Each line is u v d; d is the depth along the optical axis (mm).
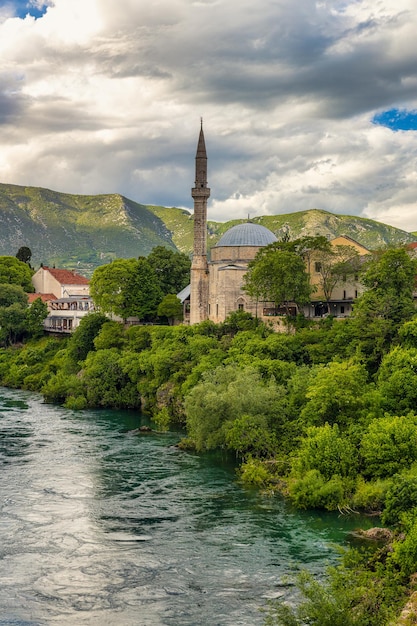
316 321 142750
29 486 86000
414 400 91188
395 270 121438
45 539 68125
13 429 123500
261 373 115062
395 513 65625
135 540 67938
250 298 163375
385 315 118062
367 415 89250
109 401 148625
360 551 63844
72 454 103312
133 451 105500
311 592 41594
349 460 80625
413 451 78688
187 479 89625
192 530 70625
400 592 49969
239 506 78375
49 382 164625
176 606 54156
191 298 175750
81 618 52469
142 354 153250
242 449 96125
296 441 94062
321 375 96812
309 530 70312
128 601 55125
